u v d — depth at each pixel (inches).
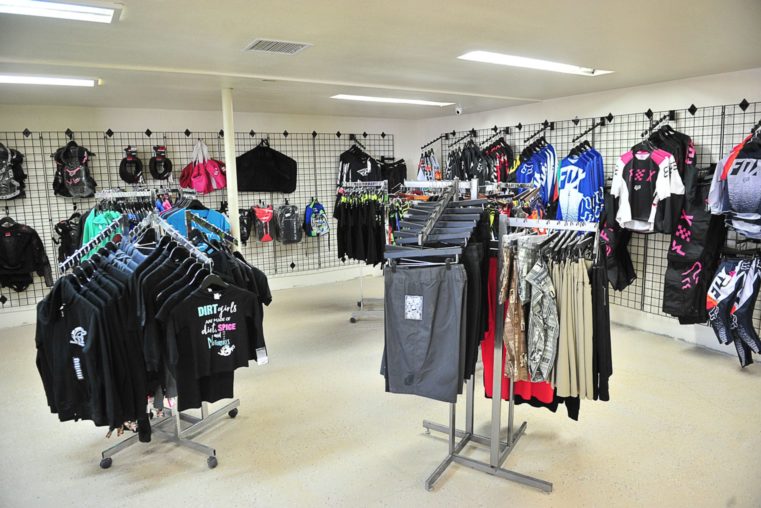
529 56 137.8
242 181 257.0
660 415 128.3
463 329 88.2
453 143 283.4
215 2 90.0
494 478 104.0
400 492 100.3
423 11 97.4
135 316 96.0
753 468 105.7
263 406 138.2
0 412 136.9
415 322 89.2
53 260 221.8
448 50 130.0
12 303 214.7
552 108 225.1
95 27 103.3
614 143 201.5
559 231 105.9
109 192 157.6
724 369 156.3
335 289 271.4
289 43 120.2
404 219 103.3
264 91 189.2
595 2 92.7
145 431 101.1
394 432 123.7
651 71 161.0
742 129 161.9
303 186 278.8
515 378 92.8
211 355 100.2
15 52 122.9
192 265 102.3
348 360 169.9
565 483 101.7
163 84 169.5
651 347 175.8
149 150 237.5
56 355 96.6
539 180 215.9
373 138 300.0
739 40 121.1
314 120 277.7
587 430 121.6
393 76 165.6
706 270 163.5
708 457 109.7
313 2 91.0
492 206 120.2
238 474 107.7
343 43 121.1
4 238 202.7
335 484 103.5
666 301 170.4
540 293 88.6
